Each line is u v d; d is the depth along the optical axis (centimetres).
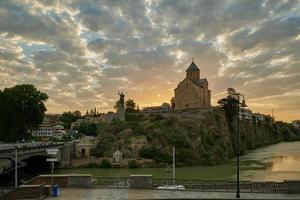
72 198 3092
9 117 11600
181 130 13512
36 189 3106
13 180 6969
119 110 15362
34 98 11788
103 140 12762
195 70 17112
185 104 16362
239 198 3064
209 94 17400
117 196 3158
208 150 13038
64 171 10144
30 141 12838
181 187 3662
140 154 12031
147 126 13438
